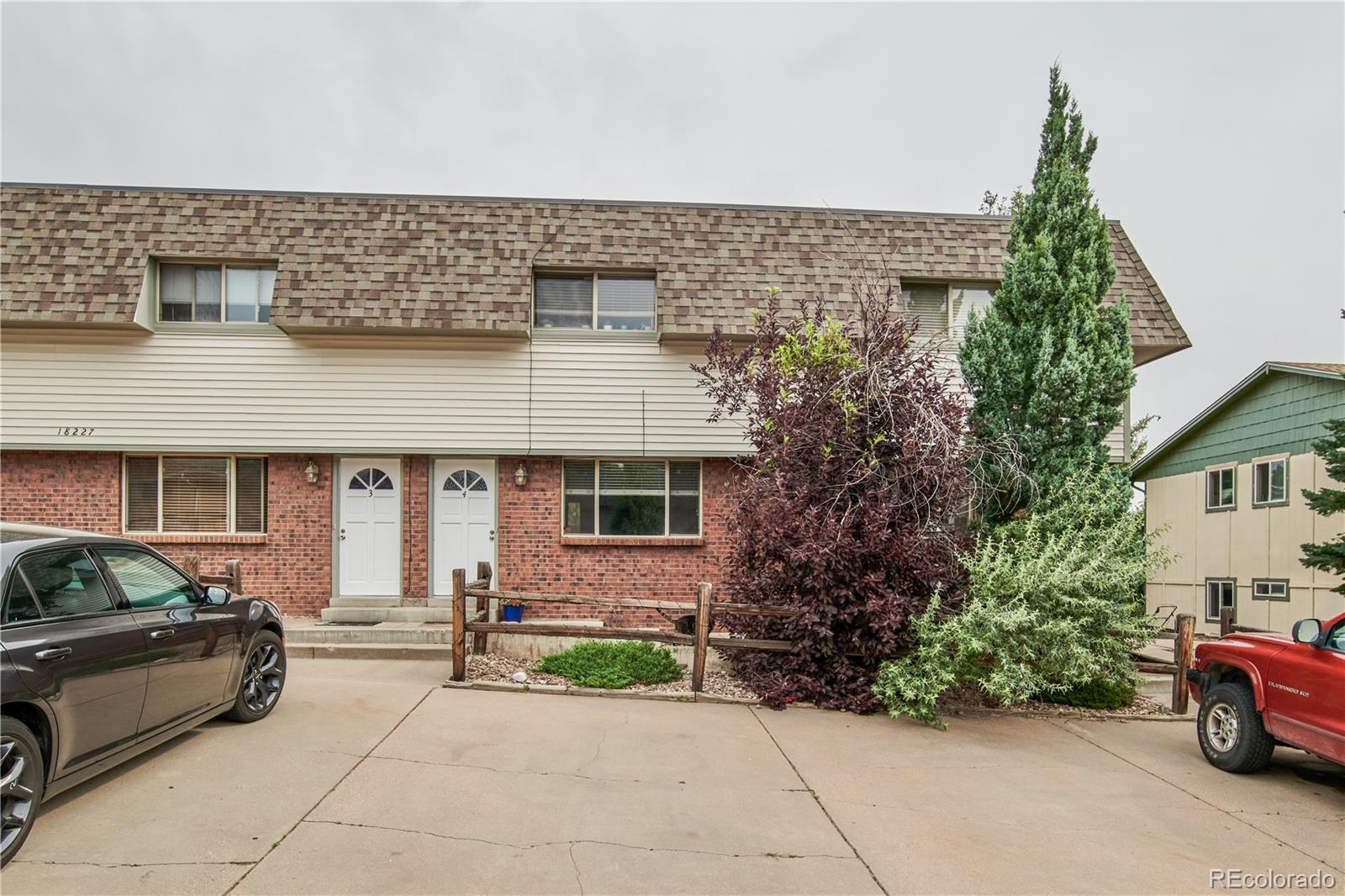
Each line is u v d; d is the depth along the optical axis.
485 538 11.99
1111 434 12.24
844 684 7.67
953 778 5.81
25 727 4.01
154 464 11.71
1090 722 7.76
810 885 4.10
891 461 8.03
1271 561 15.58
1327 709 5.43
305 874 3.99
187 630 5.43
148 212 11.55
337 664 9.23
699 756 6.02
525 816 4.79
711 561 12.17
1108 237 9.85
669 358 11.95
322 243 11.58
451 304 11.27
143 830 4.38
